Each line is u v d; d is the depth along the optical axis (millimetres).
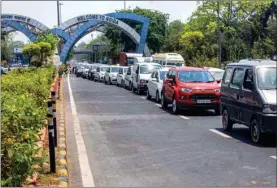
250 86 11047
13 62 69688
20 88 11766
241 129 13039
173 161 8688
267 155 9258
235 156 9156
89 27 53812
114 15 54844
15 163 4969
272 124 10133
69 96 25391
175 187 6852
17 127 5242
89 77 50562
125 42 69312
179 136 11703
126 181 7223
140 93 27172
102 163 8539
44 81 14953
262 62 11398
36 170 6551
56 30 52625
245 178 7398
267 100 10234
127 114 16828
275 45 51469
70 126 13562
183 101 16531
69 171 7926
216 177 7461
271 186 6902
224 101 12789
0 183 4586
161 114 16938
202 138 11391
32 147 5195
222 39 50969
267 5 52469
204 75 17656
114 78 38812
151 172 7820
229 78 12625
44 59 34562
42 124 6328
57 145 9664
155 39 66188
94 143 10633
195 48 51625
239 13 52750
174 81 17516
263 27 55062
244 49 49312
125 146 10258
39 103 11812
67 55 53906
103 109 18531
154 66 28047
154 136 11688
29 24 51656
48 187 6469
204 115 16719
